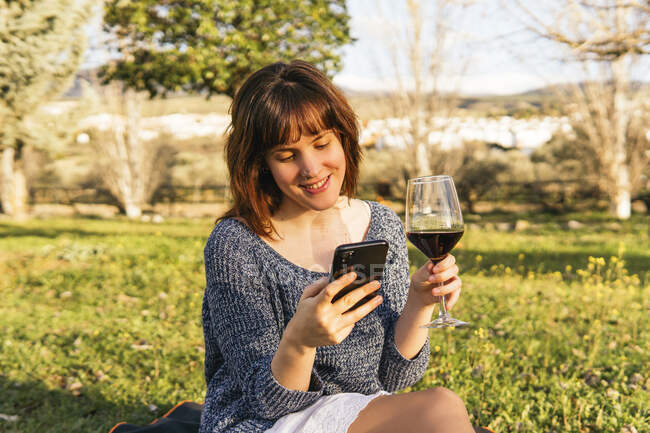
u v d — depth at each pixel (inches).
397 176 866.1
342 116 60.8
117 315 225.1
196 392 145.3
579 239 474.6
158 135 840.9
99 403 140.3
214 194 914.7
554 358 166.2
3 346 183.5
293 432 57.3
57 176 976.9
